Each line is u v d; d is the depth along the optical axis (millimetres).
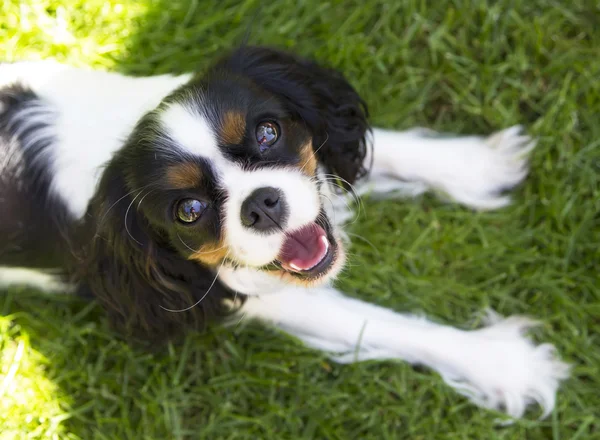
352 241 878
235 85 713
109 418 852
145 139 705
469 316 864
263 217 692
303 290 838
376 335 841
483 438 836
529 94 896
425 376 842
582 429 834
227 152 694
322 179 782
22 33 911
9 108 786
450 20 903
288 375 854
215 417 855
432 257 875
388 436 841
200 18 923
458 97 898
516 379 830
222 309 818
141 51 915
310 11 914
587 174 874
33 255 824
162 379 856
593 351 848
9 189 789
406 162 874
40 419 860
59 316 876
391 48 905
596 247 863
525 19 905
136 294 795
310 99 783
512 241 872
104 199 739
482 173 878
